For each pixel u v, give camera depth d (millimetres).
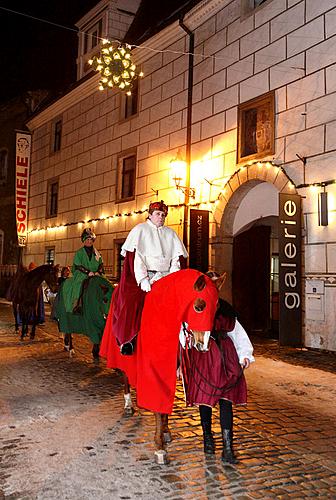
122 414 5312
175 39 15297
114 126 18344
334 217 9961
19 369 7551
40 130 24297
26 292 10367
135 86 17484
